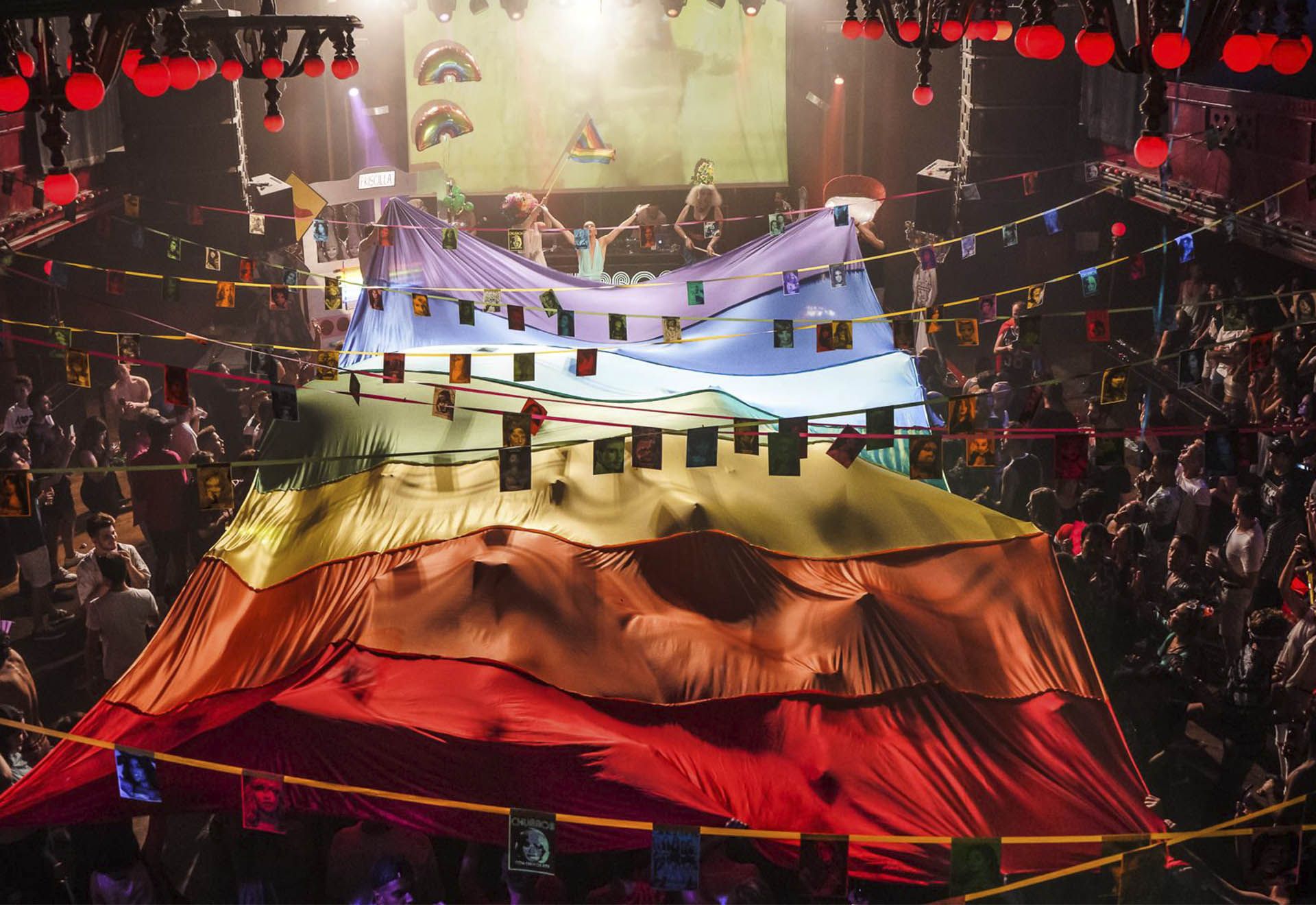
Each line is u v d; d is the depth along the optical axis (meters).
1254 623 8.02
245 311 20.58
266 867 6.35
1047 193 20.02
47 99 6.24
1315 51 13.23
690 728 6.45
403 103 24.03
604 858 6.34
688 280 12.47
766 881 6.07
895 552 7.70
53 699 9.82
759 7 23.23
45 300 15.97
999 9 9.20
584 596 7.00
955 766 6.45
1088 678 7.14
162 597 11.25
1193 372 6.32
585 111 24.22
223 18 9.49
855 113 23.86
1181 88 15.44
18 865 6.30
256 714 6.11
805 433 5.97
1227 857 7.55
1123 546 9.21
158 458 11.08
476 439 8.37
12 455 10.98
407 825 5.93
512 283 12.41
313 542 7.69
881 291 21.67
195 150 20.25
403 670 6.52
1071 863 6.09
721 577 7.26
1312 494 9.11
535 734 6.12
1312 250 11.54
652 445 5.96
